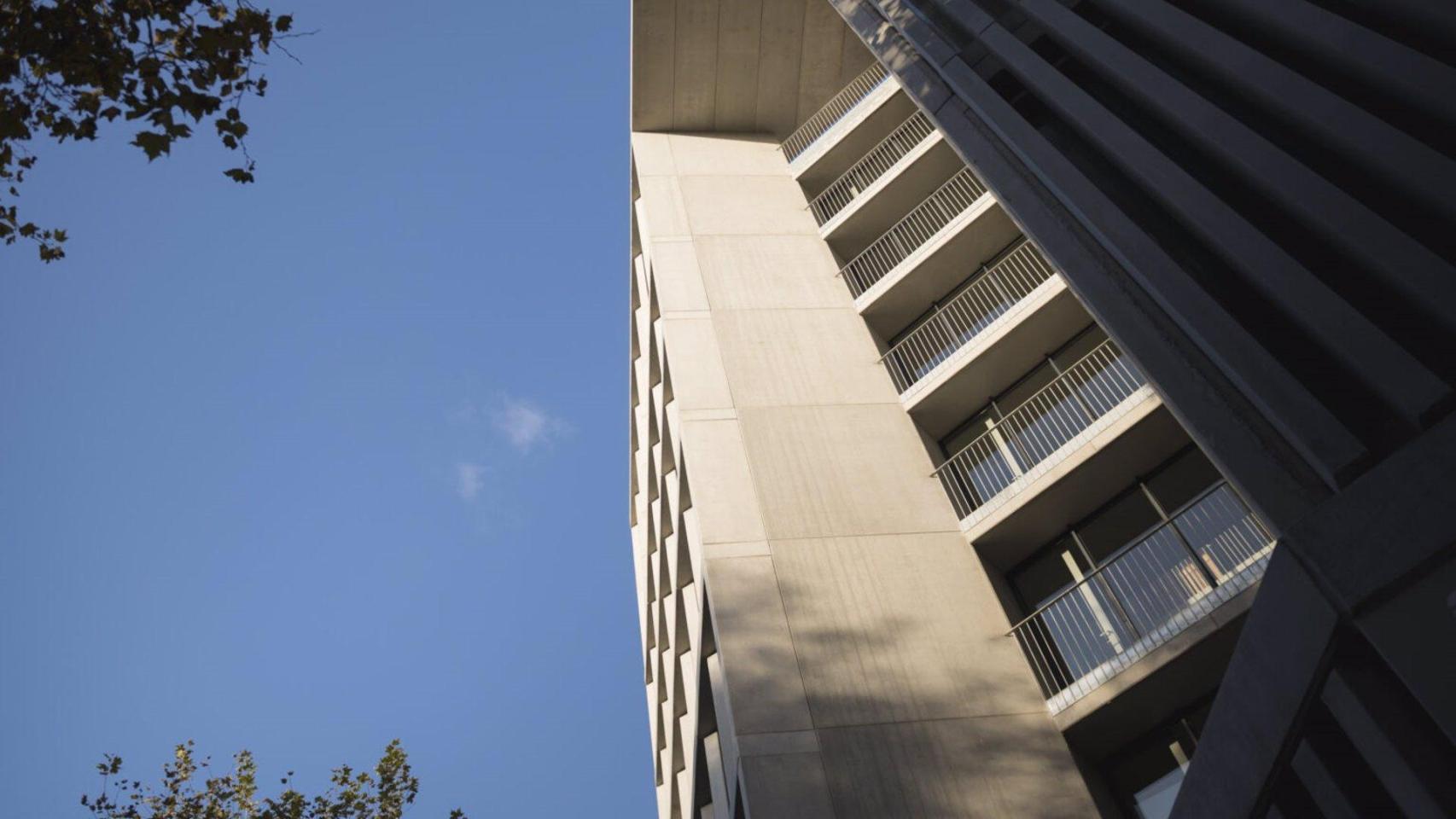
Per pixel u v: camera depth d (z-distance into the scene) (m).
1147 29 5.80
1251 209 4.83
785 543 17.48
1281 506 4.18
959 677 15.55
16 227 8.46
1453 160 3.88
